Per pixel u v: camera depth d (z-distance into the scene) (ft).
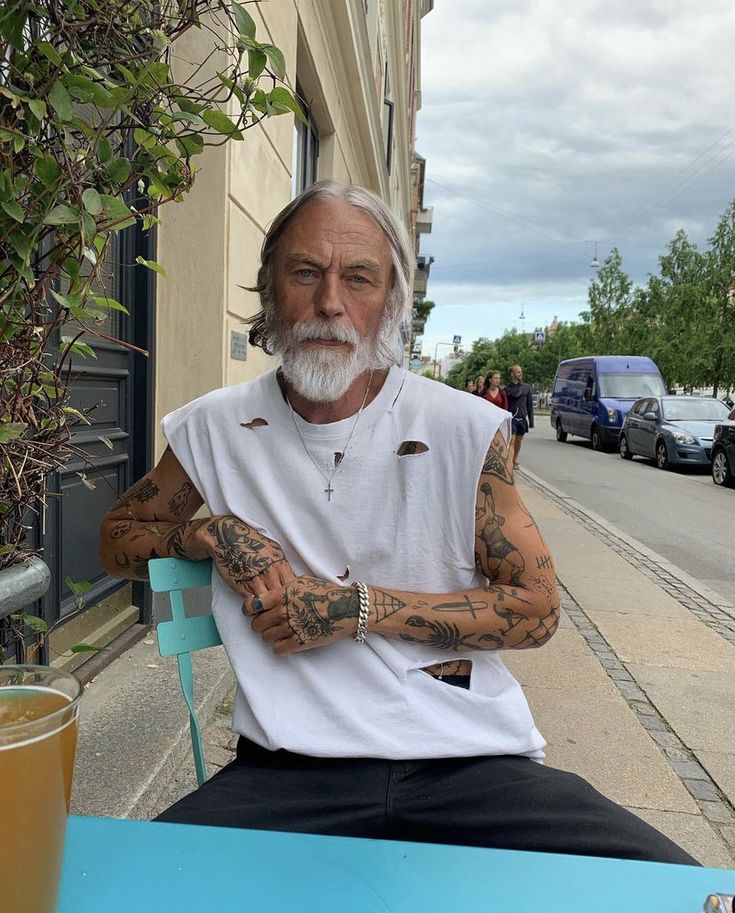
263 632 4.73
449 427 4.88
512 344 243.60
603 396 59.88
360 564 4.97
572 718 10.38
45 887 2.42
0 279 3.34
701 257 92.48
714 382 83.76
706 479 40.81
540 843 4.34
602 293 125.18
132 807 6.96
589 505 30.63
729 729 10.18
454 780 4.69
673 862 4.05
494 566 4.90
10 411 3.46
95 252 3.56
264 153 14.56
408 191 81.41
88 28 3.55
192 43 10.71
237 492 5.12
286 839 3.44
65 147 3.30
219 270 11.76
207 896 3.06
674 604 16.19
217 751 8.84
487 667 5.11
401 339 5.50
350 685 4.80
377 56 39.58
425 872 3.25
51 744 2.35
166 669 10.02
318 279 4.99
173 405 11.84
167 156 4.01
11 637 4.52
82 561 9.52
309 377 4.83
